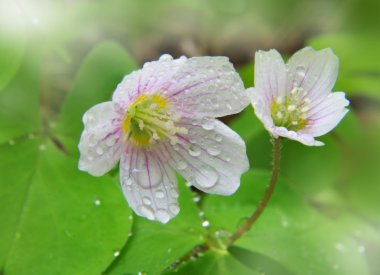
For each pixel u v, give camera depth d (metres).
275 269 0.15
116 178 0.15
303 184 0.16
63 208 0.14
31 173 0.15
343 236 0.15
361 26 0.19
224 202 0.15
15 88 0.16
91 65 0.16
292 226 0.15
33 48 0.16
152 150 0.13
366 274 0.15
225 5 0.19
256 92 0.13
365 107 0.19
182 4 0.19
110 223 0.14
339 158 0.16
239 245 0.15
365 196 0.17
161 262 0.14
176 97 0.13
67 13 0.17
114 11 0.18
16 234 0.14
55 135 0.16
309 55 0.13
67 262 0.14
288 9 0.20
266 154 0.16
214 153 0.13
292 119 0.13
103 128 0.13
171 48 0.19
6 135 0.15
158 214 0.13
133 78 0.13
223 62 0.13
